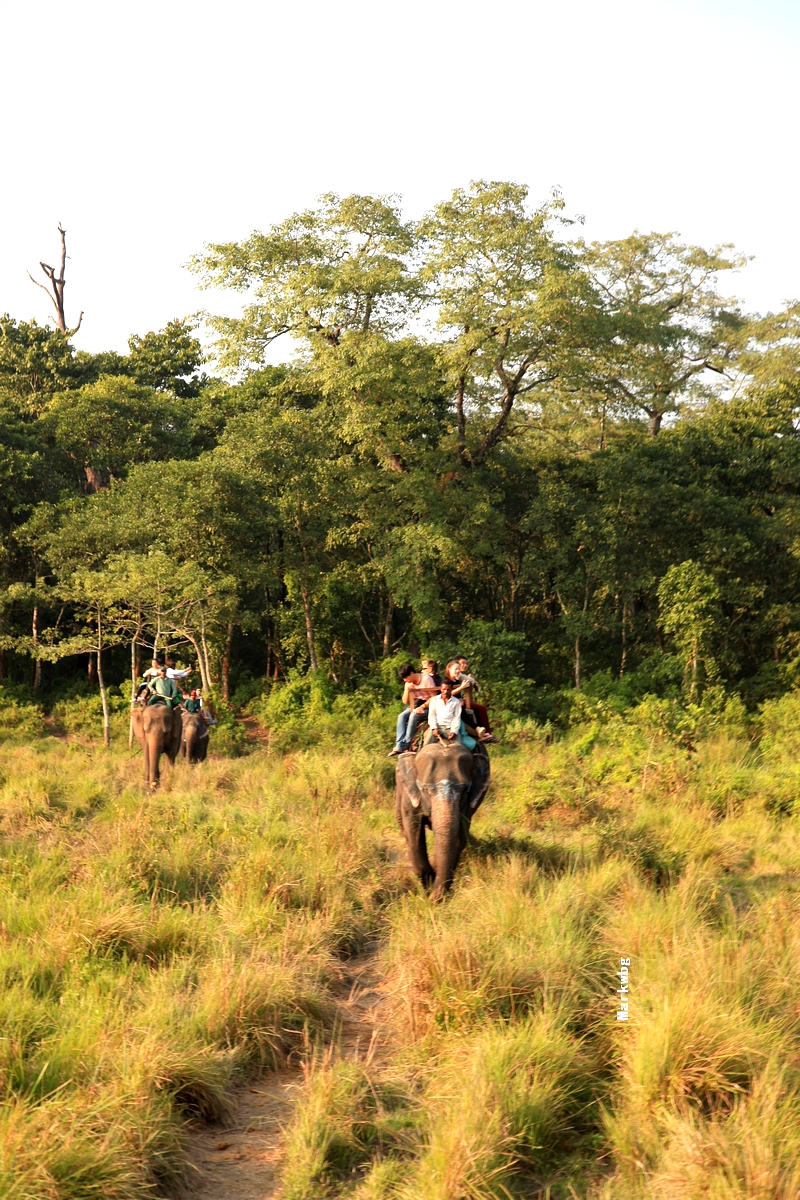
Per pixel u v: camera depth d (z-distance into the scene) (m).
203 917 7.61
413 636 32.91
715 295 45.00
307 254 29.69
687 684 26.34
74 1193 3.98
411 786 9.05
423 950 6.59
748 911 7.83
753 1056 4.95
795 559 32.47
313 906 8.37
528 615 38.28
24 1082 4.79
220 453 30.67
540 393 36.81
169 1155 4.50
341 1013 6.37
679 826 11.26
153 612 28.61
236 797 15.11
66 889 8.25
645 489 30.50
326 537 32.25
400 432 29.55
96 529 31.00
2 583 36.41
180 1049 5.23
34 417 43.09
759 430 35.03
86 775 17.28
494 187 28.38
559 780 13.51
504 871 8.56
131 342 47.88
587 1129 4.82
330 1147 4.63
